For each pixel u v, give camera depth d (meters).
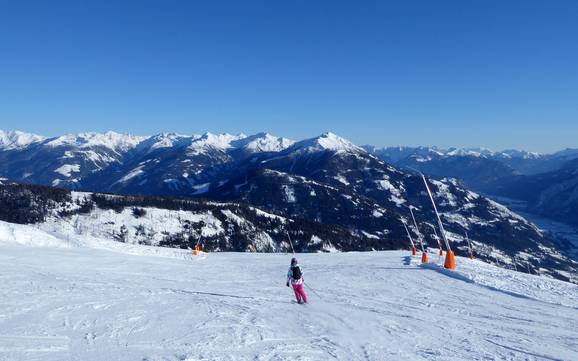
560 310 14.91
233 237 129.50
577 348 10.38
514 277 22.62
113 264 26.92
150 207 137.38
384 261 32.97
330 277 23.77
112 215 129.38
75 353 8.61
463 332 11.80
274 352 9.32
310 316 13.38
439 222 26.56
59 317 11.51
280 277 24.05
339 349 9.87
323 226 151.88
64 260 26.77
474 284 20.75
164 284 19.58
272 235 136.88
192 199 154.38
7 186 135.88
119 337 9.91
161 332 10.49
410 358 9.40
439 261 30.22
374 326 12.30
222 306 14.28
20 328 10.23
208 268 28.41
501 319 13.48
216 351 9.13
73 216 125.94
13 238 36.25
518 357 9.60
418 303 16.09
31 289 15.34
